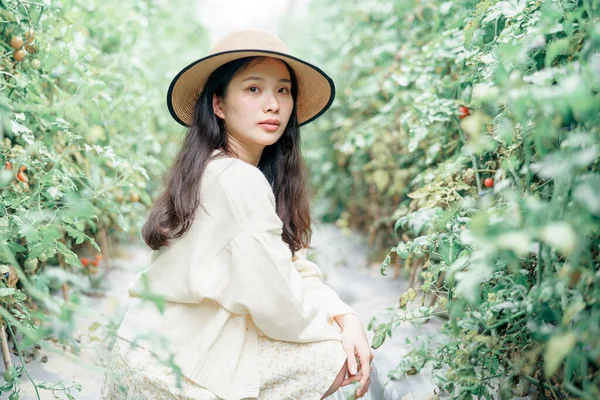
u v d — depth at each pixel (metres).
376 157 3.46
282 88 1.75
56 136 2.15
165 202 1.67
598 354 0.98
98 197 2.23
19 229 1.53
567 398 1.28
